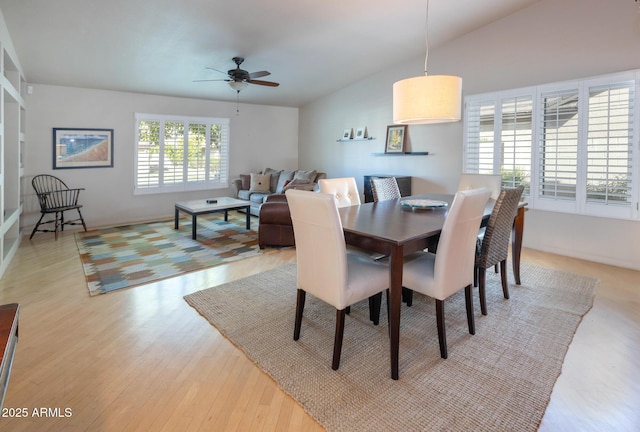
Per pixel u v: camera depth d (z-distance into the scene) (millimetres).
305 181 5984
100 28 3869
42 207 4902
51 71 4844
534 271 3643
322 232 1938
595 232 3984
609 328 2436
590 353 2135
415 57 5492
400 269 1885
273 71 5734
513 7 4262
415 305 2832
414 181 5758
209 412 1653
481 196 2100
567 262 3957
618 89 3688
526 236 4539
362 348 2195
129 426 1562
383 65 5797
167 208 6625
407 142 5836
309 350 2170
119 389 1802
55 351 2133
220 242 4762
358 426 1562
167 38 4219
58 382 1848
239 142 7434
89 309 2711
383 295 3025
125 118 6008
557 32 4078
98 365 2000
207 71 5406
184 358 2082
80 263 3822
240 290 3109
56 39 4023
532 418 1608
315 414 1634
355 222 2309
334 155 7230
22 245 4531
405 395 1765
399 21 4320
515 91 4445
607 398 1744
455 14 4270
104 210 5926
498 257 2711
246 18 3924
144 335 2334
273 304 2826
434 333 2375
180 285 3230
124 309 2719
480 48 4758
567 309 2725
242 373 1948
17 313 1057
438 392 1785
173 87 5977
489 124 4742
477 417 1614
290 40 4590
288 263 3895
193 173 6875
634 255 3740
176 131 6598
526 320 2549
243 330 2404
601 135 3822
